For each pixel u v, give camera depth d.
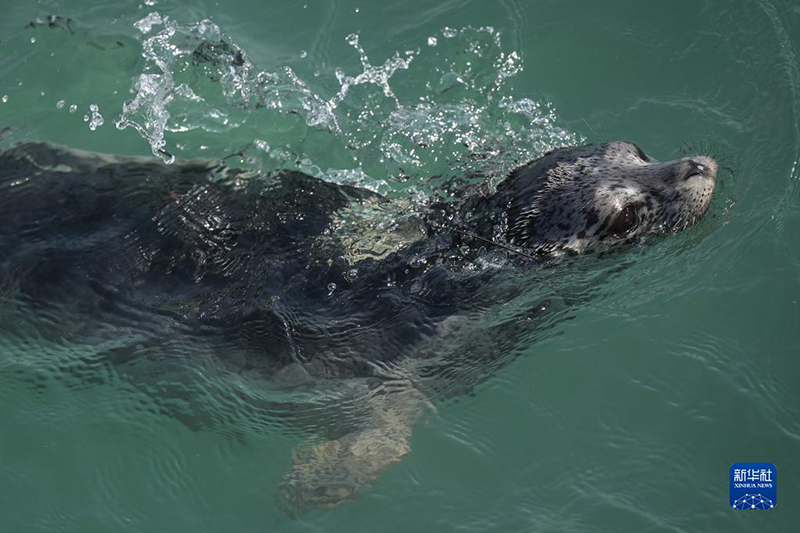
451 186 16.69
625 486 13.56
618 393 14.79
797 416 14.32
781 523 12.98
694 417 14.38
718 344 15.30
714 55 19.78
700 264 16.31
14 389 14.66
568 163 16.06
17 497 13.57
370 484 13.70
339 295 14.68
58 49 19.81
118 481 13.80
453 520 13.21
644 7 20.69
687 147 18.28
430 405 14.55
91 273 14.26
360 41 20.39
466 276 15.20
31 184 15.38
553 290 15.59
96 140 18.31
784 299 15.80
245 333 14.16
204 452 14.13
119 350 14.23
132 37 20.00
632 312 15.81
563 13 20.72
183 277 14.45
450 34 20.48
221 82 19.17
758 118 18.42
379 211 16.06
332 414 14.23
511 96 19.44
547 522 13.12
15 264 14.34
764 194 17.14
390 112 18.97
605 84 19.67
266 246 15.05
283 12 20.78
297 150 18.00
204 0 20.80
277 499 13.56
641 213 15.34
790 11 20.12
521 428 14.41
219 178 16.36
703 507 13.23
